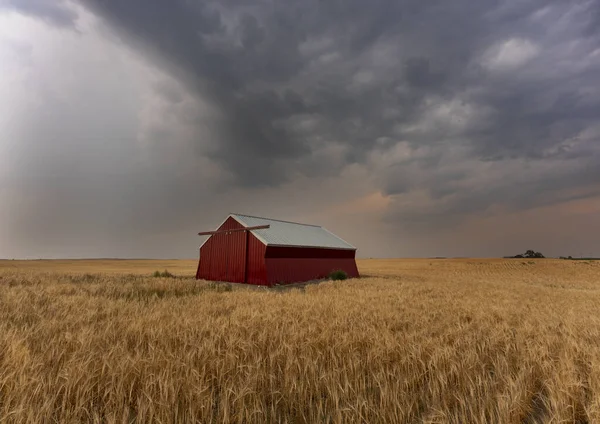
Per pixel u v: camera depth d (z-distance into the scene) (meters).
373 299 17.36
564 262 86.94
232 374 6.11
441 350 7.16
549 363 6.83
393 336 8.73
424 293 22.14
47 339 7.74
